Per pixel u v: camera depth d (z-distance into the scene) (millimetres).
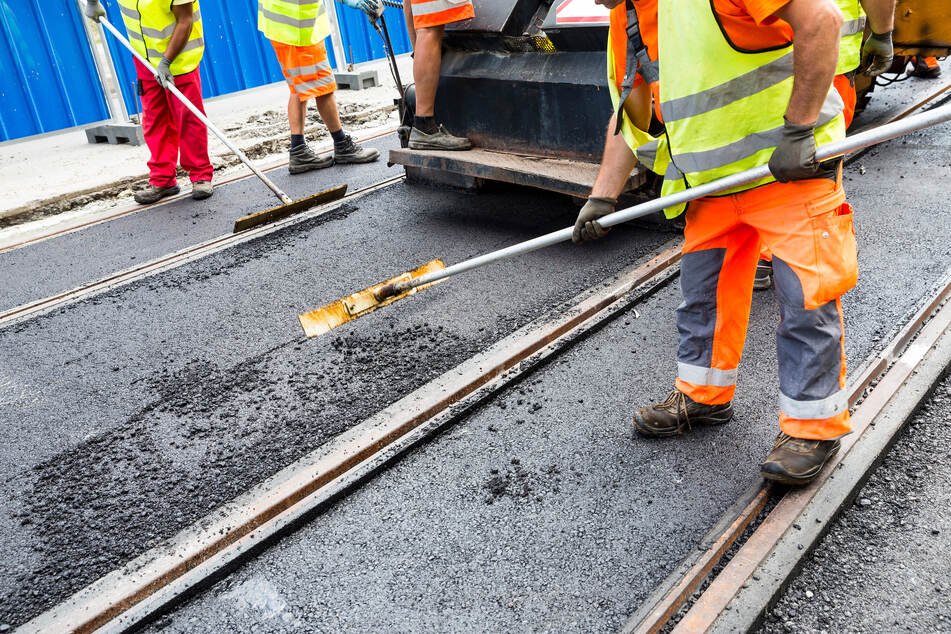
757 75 1929
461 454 2639
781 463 2240
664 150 2320
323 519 2395
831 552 2109
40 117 7590
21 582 2209
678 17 1938
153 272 4477
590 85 3951
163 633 2033
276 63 9438
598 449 2590
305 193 5707
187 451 2771
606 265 3971
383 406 2924
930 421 2607
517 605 1996
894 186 4711
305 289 4047
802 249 2039
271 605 2084
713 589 1941
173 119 5750
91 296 4219
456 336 3410
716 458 2490
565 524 2266
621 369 3057
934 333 3004
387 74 10062
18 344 3740
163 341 3641
